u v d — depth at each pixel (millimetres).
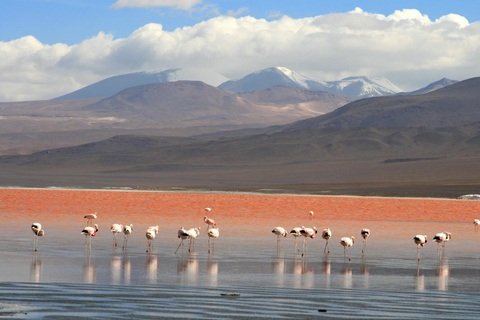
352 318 23562
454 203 104812
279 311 24578
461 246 54031
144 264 39469
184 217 79875
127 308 24406
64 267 37312
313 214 85875
